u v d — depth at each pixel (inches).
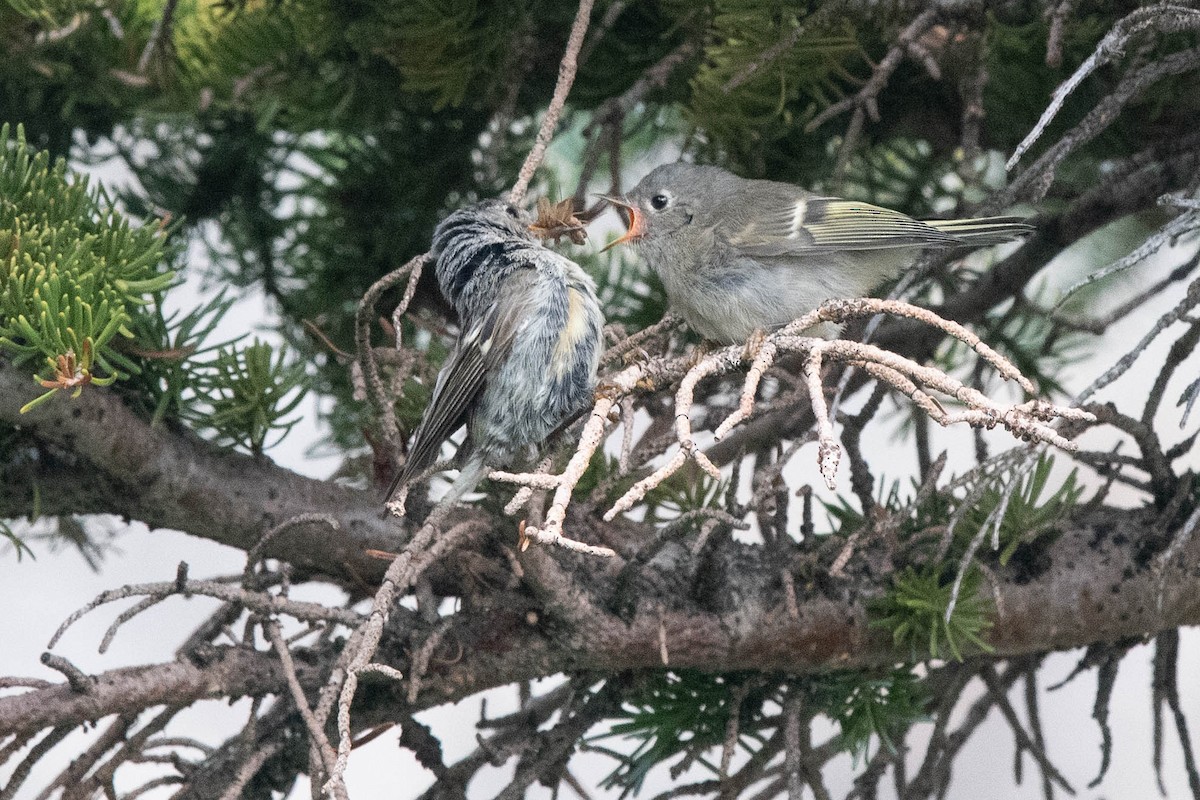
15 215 274.7
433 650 304.0
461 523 286.5
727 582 315.0
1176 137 361.7
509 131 398.9
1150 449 321.7
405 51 343.6
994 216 325.4
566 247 393.7
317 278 401.1
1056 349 419.5
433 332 338.3
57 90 389.1
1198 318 277.1
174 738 287.4
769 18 318.3
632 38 367.9
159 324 297.6
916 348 385.7
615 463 327.6
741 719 330.3
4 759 265.0
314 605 275.7
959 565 308.7
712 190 352.8
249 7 378.3
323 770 261.4
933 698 363.9
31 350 257.6
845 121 378.9
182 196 413.1
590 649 308.5
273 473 323.0
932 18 309.0
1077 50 343.6
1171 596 333.1
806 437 293.9
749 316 348.5
